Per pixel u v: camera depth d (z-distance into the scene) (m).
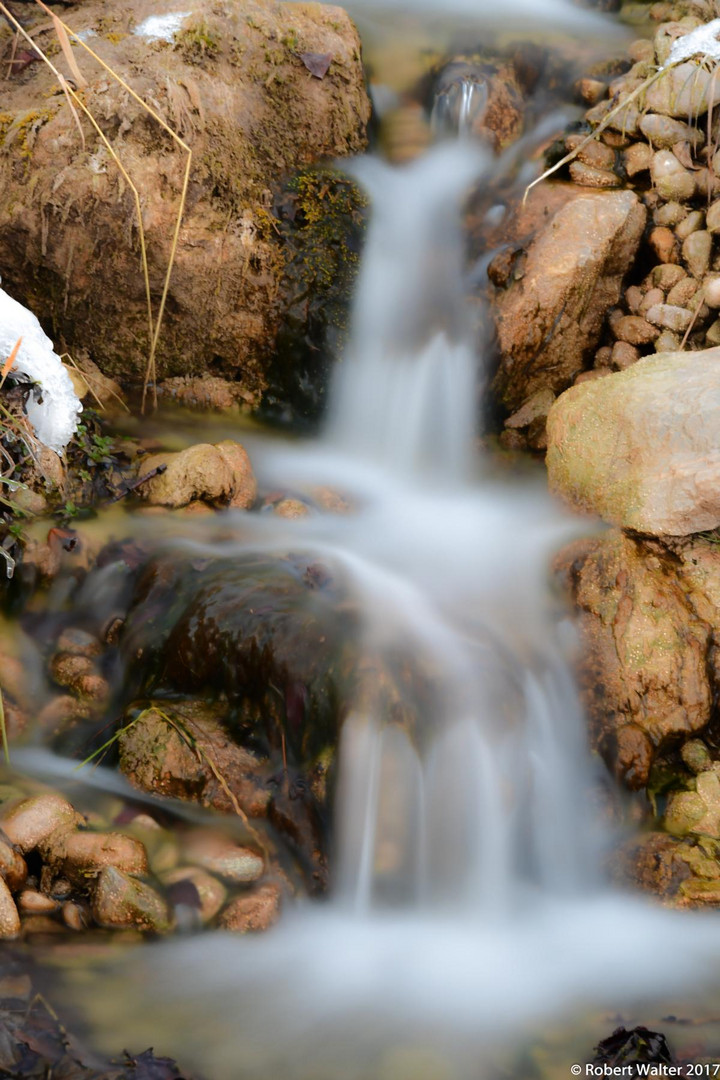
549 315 5.25
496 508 4.97
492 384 5.35
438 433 5.36
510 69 6.06
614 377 4.68
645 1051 2.96
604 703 4.00
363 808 3.50
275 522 4.60
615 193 5.43
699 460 4.14
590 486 4.53
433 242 5.55
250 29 5.40
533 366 5.39
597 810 3.86
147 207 4.91
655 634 4.03
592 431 4.55
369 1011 3.08
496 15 6.62
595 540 4.29
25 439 4.21
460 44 6.16
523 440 5.45
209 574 4.08
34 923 3.22
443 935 3.45
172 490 4.53
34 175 4.86
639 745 3.92
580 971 3.33
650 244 5.45
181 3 5.41
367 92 5.89
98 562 4.23
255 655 3.76
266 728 3.75
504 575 4.38
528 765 3.74
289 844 3.55
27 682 3.97
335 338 5.26
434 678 3.68
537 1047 2.99
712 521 4.16
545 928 3.54
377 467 5.31
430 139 5.95
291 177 5.39
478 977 3.27
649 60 5.75
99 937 3.21
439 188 5.72
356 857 3.50
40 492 4.36
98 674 4.04
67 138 4.84
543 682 3.95
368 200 5.51
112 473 4.59
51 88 5.00
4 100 5.04
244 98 5.29
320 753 3.59
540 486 5.13
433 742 3.59
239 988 3.11
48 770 3.72
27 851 3.37
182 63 5.17
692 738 4.01
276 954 3.27
